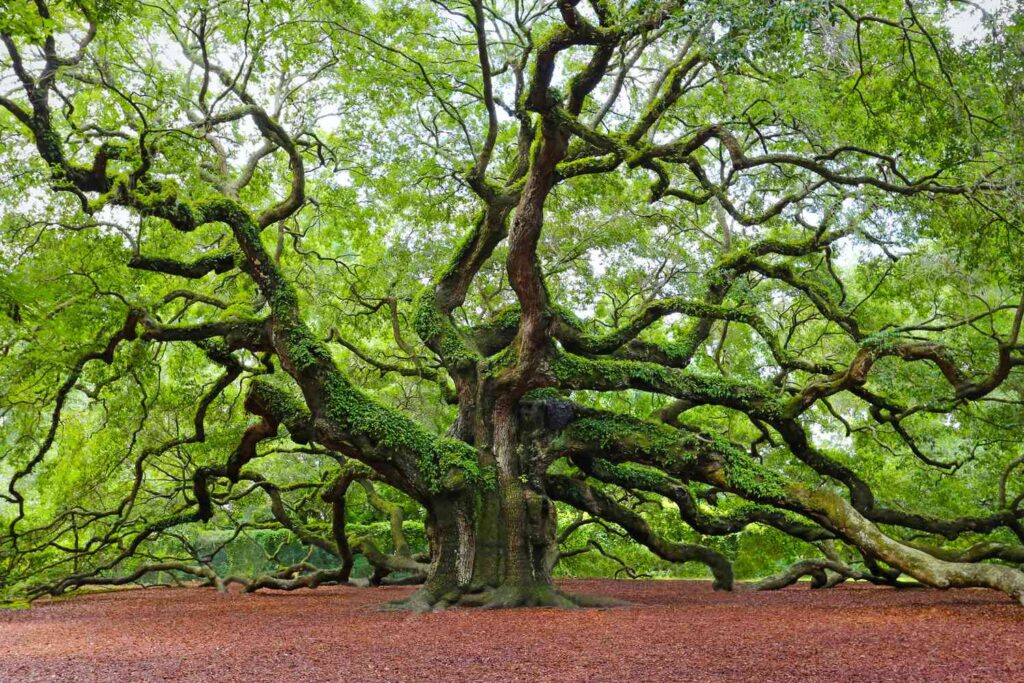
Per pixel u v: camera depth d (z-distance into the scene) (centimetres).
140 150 1767
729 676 861
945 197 1797
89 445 2861
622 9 1419
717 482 1861
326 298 2898
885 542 1691
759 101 1861
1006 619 1384
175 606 2077
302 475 3362
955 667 900
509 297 2916
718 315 2083
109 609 2030
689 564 3503
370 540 2772
